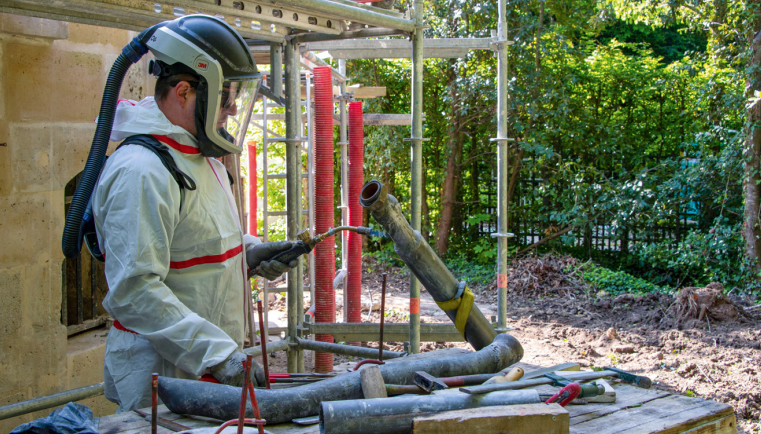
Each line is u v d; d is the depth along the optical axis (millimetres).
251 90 2504
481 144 12695
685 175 10867
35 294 3457
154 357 2223
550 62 12055
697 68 11867
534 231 13000
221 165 2523
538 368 2541
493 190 12883
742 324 7672
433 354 2734
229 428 1744
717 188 10906
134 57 2277
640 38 18672
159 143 2193
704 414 1978
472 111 12180
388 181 12789
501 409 1744
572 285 9766
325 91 4625
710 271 10617
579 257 12156
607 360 6492
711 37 11758
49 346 3551
